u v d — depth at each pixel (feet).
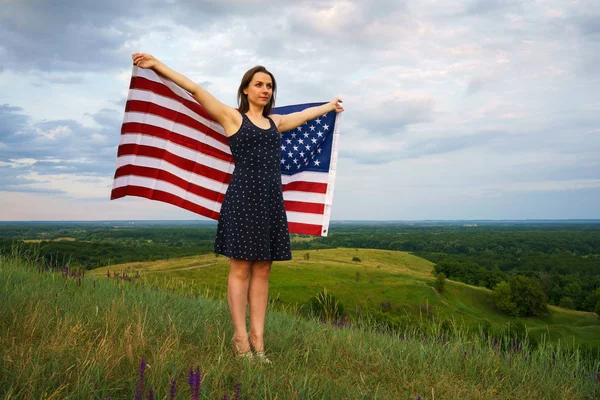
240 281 10.66
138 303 14.43
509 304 196.75
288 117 12.67
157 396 7.06
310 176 14.80
